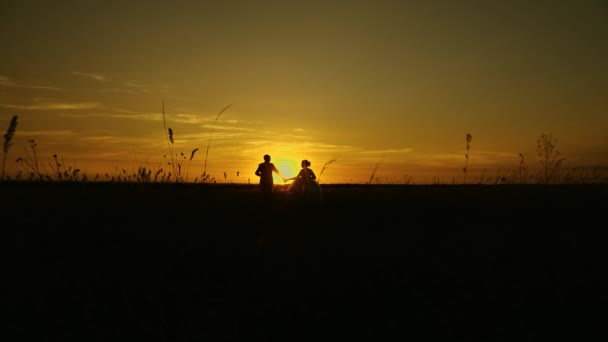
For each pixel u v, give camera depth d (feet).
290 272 21.94
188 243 27.43
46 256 23.85
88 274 20.83
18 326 15.28
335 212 42.68
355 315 16.61
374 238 29.96
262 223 35.94
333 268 22.58
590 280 20.89
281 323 15.89
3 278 20.02
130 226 32.22
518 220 37.99
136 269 21.84
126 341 14.48
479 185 73.10
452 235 31.07
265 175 47.01
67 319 15.96
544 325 15.97
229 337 14.88
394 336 15.11
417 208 45.60
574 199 54.03
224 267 22.63
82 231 30.04
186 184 60.95
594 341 14.79
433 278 20.98
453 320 16.40
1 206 40.57
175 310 17.06
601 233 32.01
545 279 20.99
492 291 19.35
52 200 44.83
